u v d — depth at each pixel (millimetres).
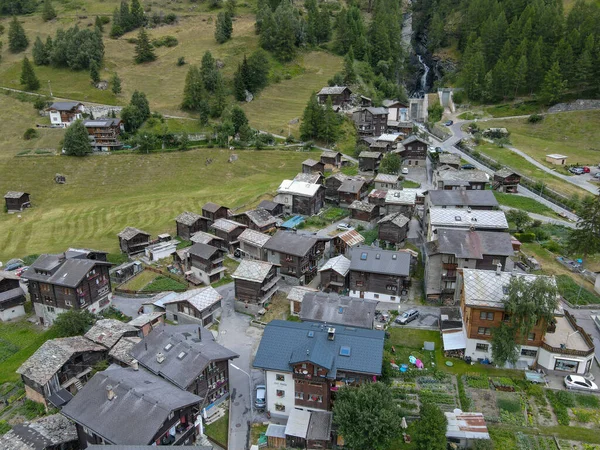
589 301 67500
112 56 194750
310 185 100375
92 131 139500
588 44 154750
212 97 163625
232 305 72000
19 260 89188
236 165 132750
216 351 51906
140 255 90000
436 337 61531
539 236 86062
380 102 167125
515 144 140750
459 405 50781
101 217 108750
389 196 91938
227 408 52500
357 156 133750
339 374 48438
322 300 60781
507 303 53531
